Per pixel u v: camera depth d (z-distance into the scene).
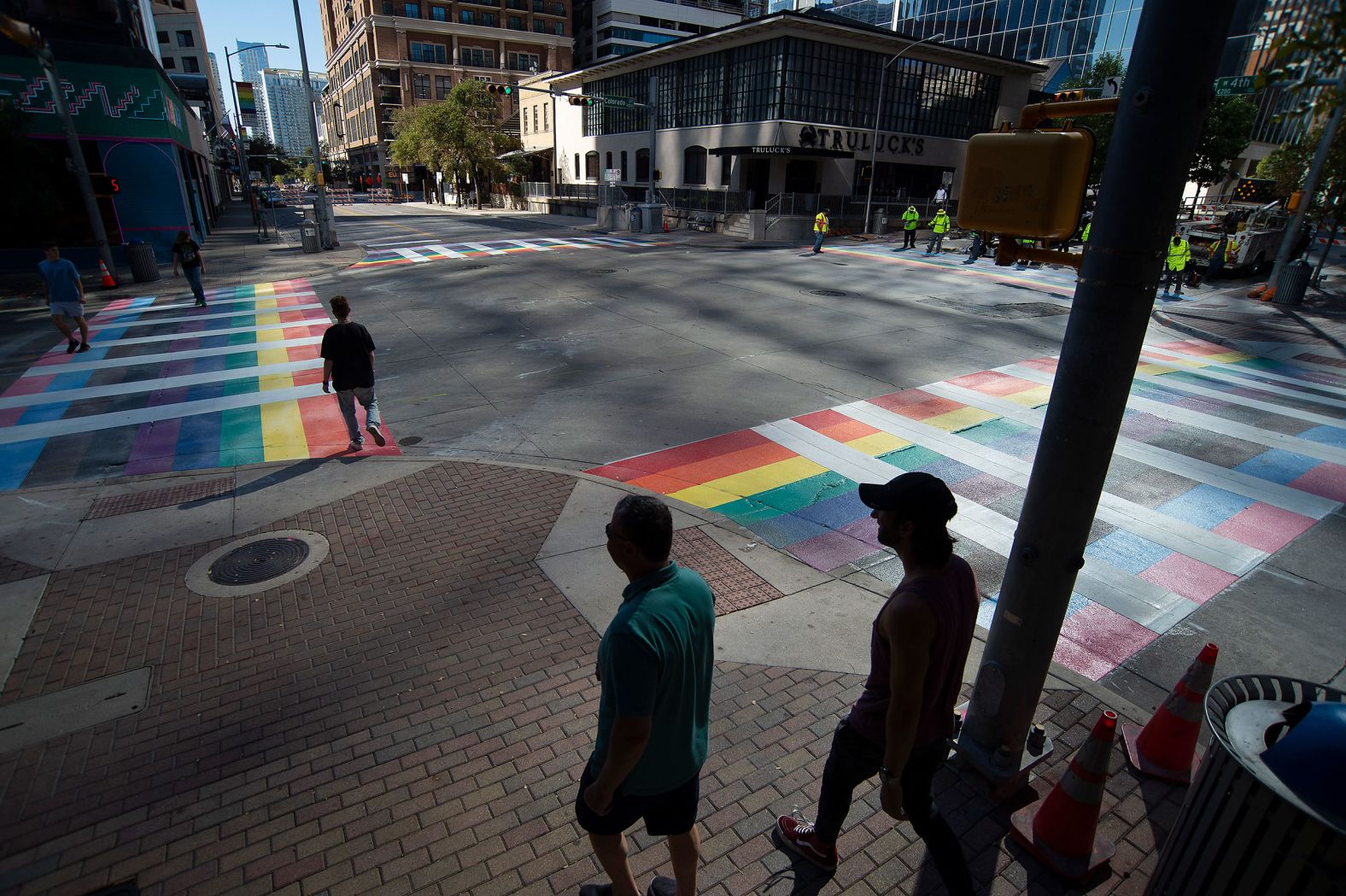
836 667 4.51
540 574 5.53
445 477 7.37
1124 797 3.53
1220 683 2.26
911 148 40.16
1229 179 49.97
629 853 3.24
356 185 102.19
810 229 33.69
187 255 16.12
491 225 40.53
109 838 3.30
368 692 4.27
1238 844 1.99
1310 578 5.83
